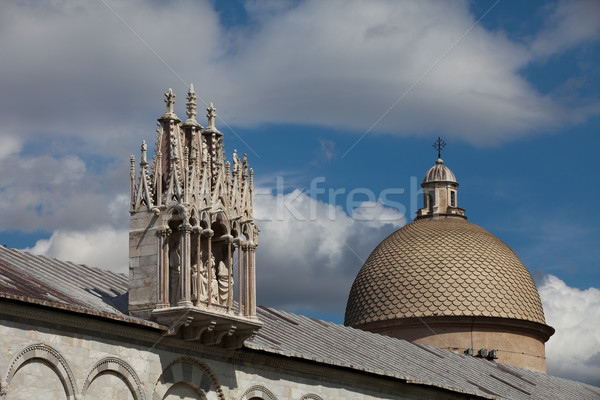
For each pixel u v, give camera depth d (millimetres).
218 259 51625
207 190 50625
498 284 97375
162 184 50625
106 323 46312
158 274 49281
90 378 45531
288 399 55312
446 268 97938
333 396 58156
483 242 100875
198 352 50656
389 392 62062
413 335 96125
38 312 43906
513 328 96562
